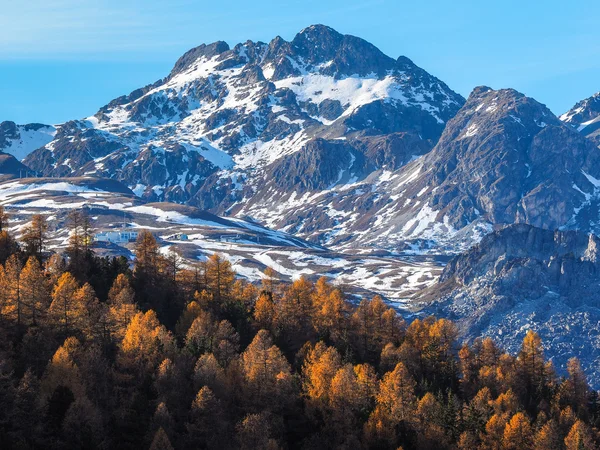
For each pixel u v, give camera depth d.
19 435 151.88
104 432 159.75
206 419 168.25
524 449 183.38
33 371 174.62
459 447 180.50
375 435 178.00
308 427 182.62
